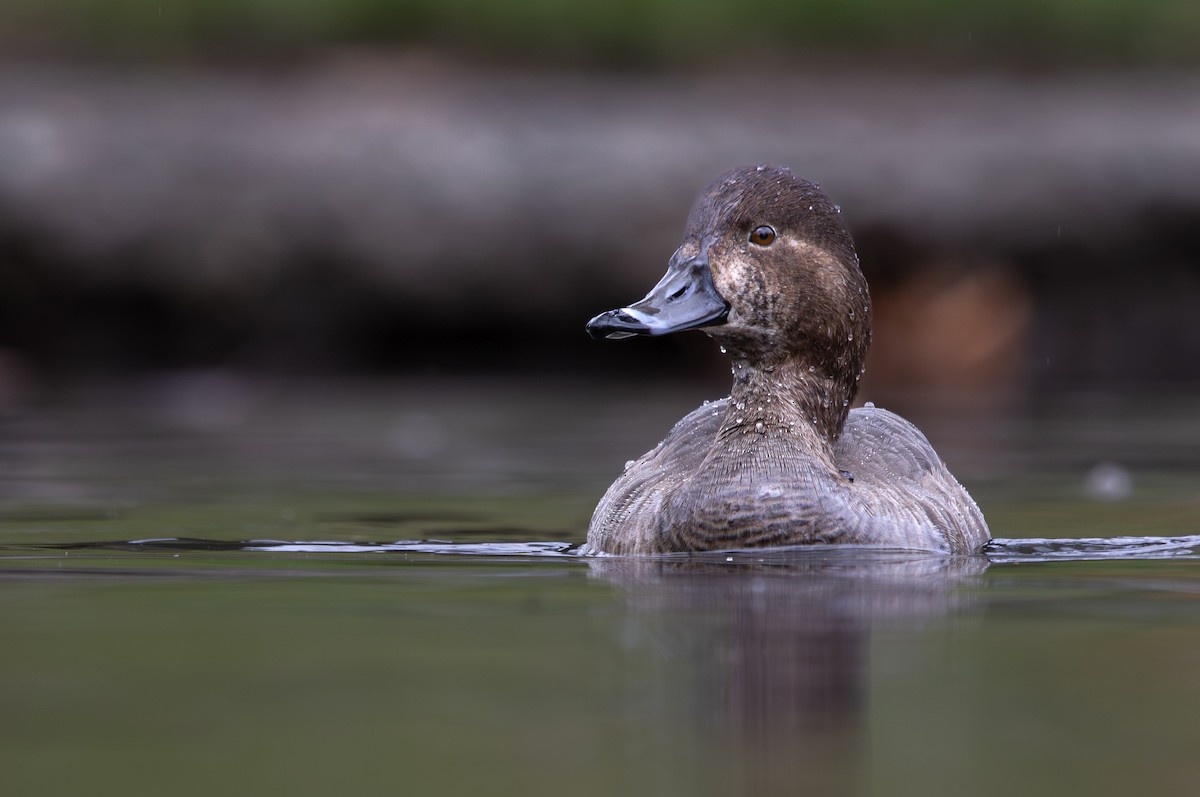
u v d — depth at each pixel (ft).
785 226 26.76
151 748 15.19
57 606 21.90
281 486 37.78
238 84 74.64
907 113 72.90
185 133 68.13
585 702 16.72
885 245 65.31
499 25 80.59
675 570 24.56
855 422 29.60
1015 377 65.77
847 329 27.30
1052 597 22.58
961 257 65.51
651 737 15.48
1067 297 66.49
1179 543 28.96
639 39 80.64
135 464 41.60
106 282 66.23
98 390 61.26
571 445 45.98
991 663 18.30
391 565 25.86
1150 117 72.64
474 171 67.10
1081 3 84.43
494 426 50.37
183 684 17.48
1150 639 19.66
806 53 82.43
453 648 19.10
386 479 39.29
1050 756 14.93
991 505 34.76
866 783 14.16
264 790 13.91
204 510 33.42
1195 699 16.87
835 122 70.90
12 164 65.51
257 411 54.95
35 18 79.36
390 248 66.69
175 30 78.84
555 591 23.00
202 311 67.05
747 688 17.16
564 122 70.08
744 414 26.81
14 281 65.87
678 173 66.69
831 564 24.88
